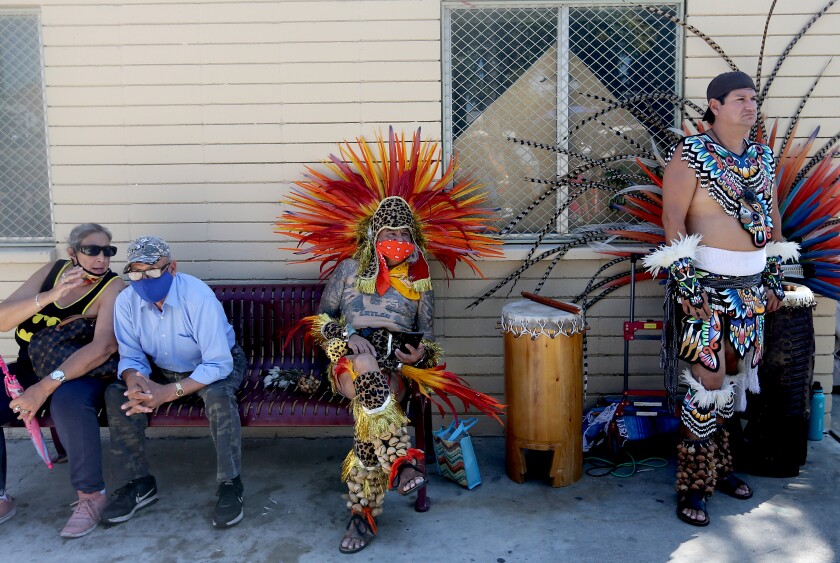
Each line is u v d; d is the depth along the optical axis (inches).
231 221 170.9
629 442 157.6
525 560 121.3
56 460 163.2
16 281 172.1
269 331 162.7
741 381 137.1
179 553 125.3
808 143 161.2
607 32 167.0
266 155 168.9
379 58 165.6
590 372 172.4
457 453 144.8
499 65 168.9
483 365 172.6
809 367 145.8
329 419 138.8
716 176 128.8
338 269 144.5
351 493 127.1
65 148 169.8
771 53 164.4
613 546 124.8
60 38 167.0
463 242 155.9
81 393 133.6
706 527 130.3
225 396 135.6
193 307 137.3
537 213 172.2
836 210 157.2
